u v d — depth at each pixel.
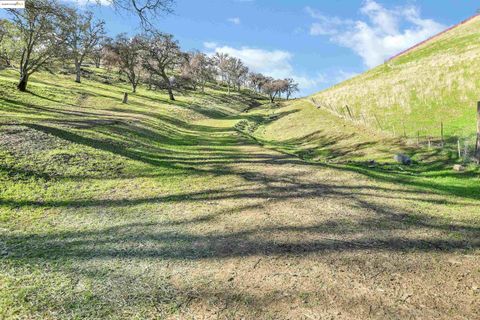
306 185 11.96
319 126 31.80
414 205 9.99
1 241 7.20
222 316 4.98
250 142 25.09
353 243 7.33
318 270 6.20
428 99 29.41
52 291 5.50
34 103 31.27
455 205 10.09
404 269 6.25
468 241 7.50
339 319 4.90
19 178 10.66
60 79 62.28
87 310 5.05
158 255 6.80
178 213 9.15
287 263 6.46
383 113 29.88
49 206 9.29
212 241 7.43
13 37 36.12
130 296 5.43
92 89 56.25
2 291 5.42
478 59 33.94
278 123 42.41
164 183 11.77
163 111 45.53
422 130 22.62
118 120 25.47
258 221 8.58
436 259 6.64
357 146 22.70
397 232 7.96
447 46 58.16
